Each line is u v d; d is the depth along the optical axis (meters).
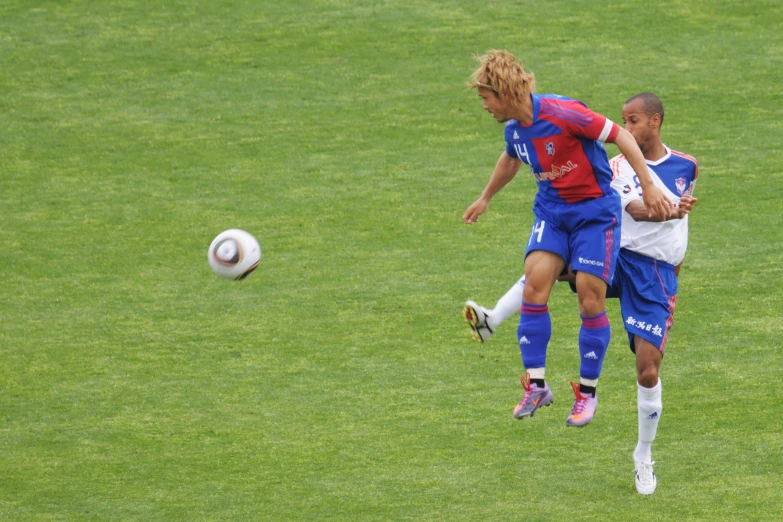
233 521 24.89
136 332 36.34
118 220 46.16
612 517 24.56
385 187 48.44
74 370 33.72
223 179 49.91
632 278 24.81
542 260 21.75
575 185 21.23
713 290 37.78
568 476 26.75
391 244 43.09
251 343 35.34
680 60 60.06
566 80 58.12
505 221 44.94
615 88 57.03
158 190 49.00
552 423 29.72
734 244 41.34
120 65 62.25
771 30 63.31
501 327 36.19
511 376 32.66
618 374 32.59
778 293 37.28
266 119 55.97
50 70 61.75
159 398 31.77
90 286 40.25
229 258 26.98
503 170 23.61
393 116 55.75
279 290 39.44
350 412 30.62
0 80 60.59
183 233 44.81
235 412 30.80
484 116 55.47
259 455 28.30
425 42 63.62
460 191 47.75
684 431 28.84
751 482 26.03
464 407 30.72
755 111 54.06
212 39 64.88
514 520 24.55
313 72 60.84
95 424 30.20
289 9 68.44
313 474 27.19
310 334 35.88
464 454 28.06
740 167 48.31
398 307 37.69
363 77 60.06
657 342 24.78
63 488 26.66
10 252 43.28
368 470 27.33
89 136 54.69
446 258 41.66
